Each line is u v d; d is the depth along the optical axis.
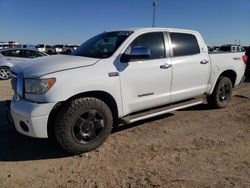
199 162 4.57
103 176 4.14
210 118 6.87
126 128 6.13
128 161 4.60
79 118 4.71
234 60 7.69
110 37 5.81
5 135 5.74
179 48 6.30
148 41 5.78
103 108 4.93
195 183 3.93
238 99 8.91
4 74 14.55
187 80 6.40
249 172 4.25
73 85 4.63
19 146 5.22
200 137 5.66
